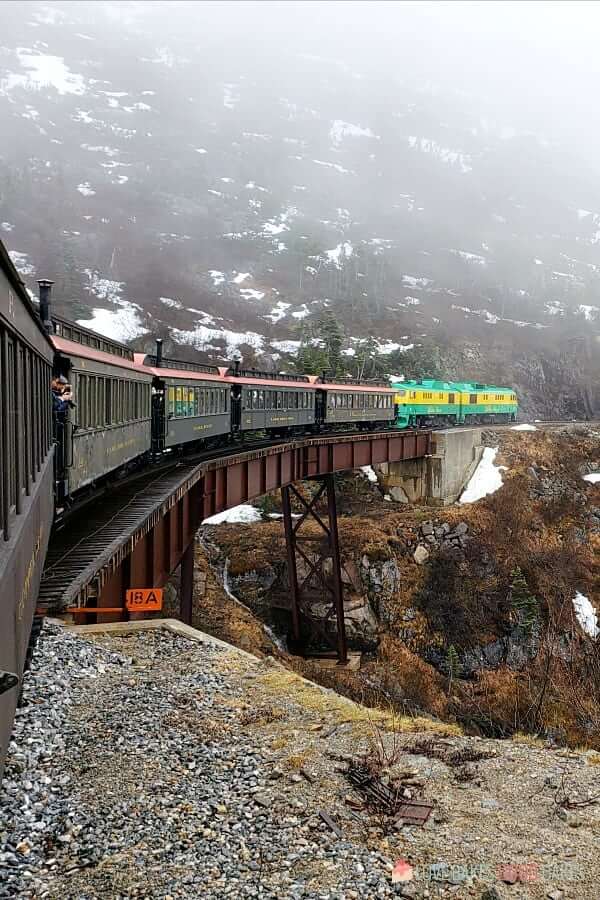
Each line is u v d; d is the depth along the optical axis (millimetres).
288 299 118250
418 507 44469
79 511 13336
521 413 92062
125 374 16500
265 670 11797
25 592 5441
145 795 7359
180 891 5758
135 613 14867
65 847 6359
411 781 8086
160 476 17984
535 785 8164
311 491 45750
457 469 47969
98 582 9195
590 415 97750
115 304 92688
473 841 6828
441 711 28484
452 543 39875
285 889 5855
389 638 34094
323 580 32562
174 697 10289
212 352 83375
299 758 8398
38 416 7504
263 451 24594
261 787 7703
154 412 20844
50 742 8477
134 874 5977
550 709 13727
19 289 5227
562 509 46219
